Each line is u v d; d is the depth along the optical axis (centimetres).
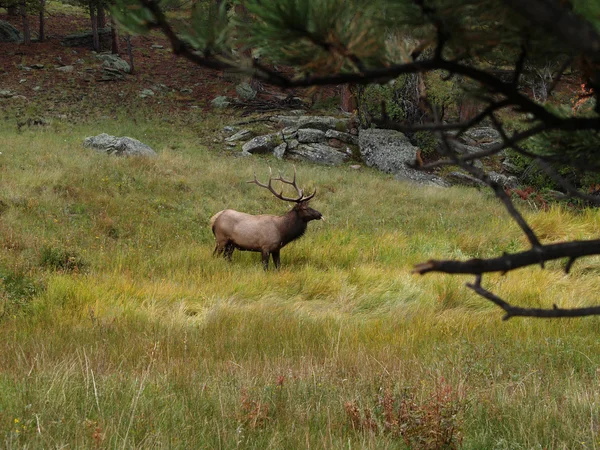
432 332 869
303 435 475
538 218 1523
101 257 1242
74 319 879
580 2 113
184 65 3728
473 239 1450
